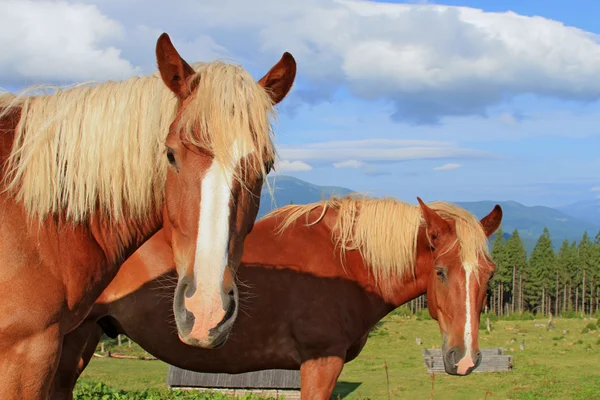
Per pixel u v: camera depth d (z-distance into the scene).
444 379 25.56
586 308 88.31
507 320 68.81
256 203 2.55
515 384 23.66
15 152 2.54
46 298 2.44
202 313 2.19
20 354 2.38
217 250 2.25
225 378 18.61
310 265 4.78
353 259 4.98
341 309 4.75
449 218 5.05
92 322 4.50
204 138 2.34
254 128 2.40
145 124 2.78
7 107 2.67
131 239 2.91
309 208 5.12
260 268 4.68
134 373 27.80
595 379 24.80
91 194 2.67
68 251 2.57
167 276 4.55
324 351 4.64
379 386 23.92
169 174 2.53
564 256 88.00
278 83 2.77
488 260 4.87
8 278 2.37
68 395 4.43
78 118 2.70
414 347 39.91
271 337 4.67
